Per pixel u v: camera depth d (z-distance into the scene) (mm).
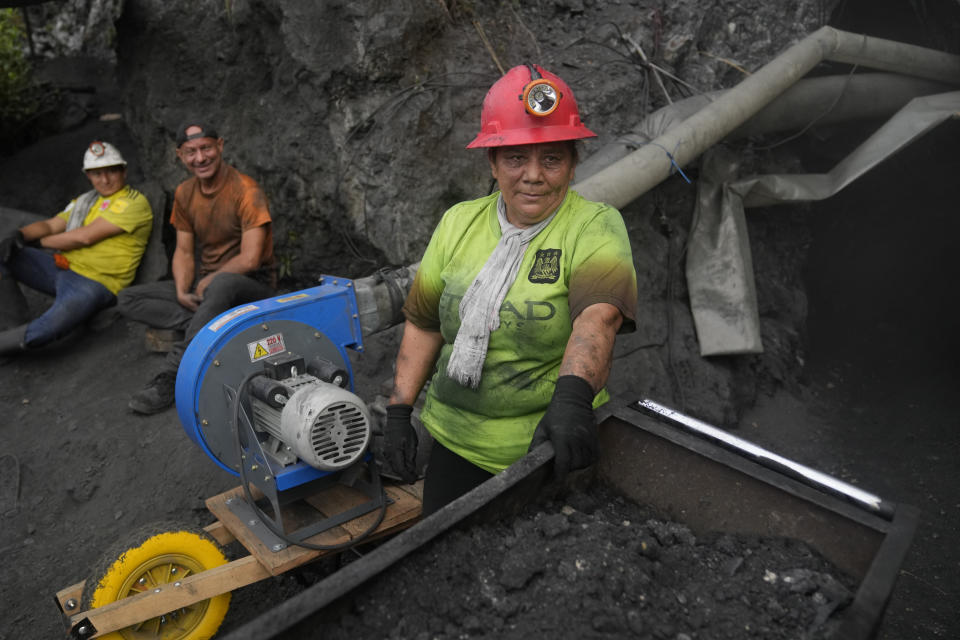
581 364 1623
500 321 1849
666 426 1858
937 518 3600
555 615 1368
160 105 5098
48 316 4375
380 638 1312
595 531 1565
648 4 5074
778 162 5055
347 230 4355
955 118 4027
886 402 4707
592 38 4934
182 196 4121
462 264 1934
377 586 1376
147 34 5199
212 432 2350
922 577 3227
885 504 1519
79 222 4602
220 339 2307
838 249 6137
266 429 2338
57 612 2969
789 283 5125
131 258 4660
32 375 4379
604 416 1896
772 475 1649
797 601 1452
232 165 4805
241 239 4164
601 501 1875
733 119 4145
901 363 5113
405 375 2182
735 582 1517
